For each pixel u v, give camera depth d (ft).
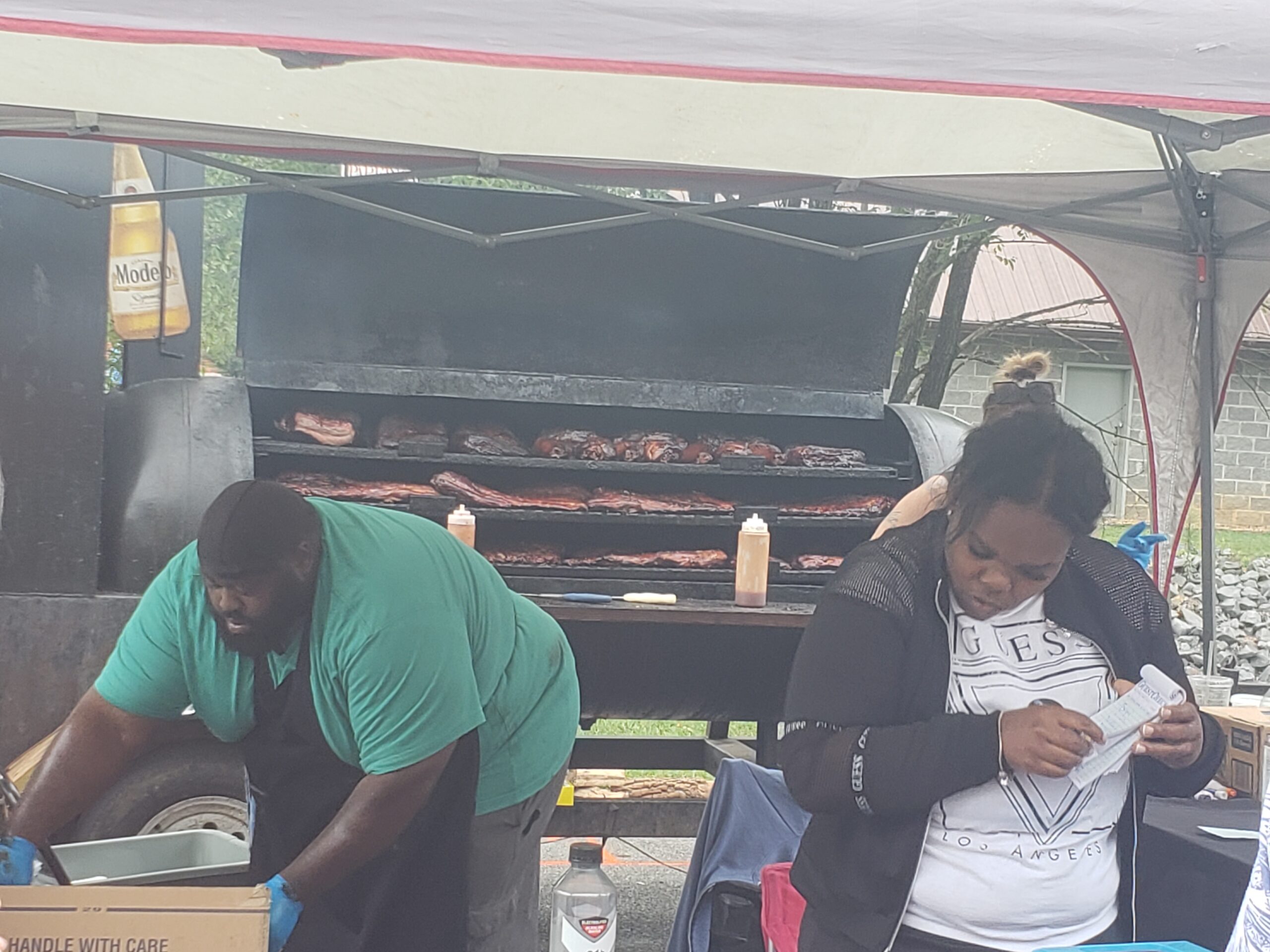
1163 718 6.23
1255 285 14.76
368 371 15.07
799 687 6.54
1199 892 7.85
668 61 6.00
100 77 11.18
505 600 8.68
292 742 7.88
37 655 12.08
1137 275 15.76
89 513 12.25
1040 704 6.35
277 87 11.51
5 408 11.92
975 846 6.35
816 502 16.05
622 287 15.60
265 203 14.48
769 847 10.44
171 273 14.97
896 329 16.24
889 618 6.41
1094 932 6.53
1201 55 6.24
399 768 7.44
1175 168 14.19
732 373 16.01
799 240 14.55
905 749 6.12
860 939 6.44
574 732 9.60
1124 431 37.32
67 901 5.63
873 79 6.15
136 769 12.00
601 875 9.50
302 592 7.15
